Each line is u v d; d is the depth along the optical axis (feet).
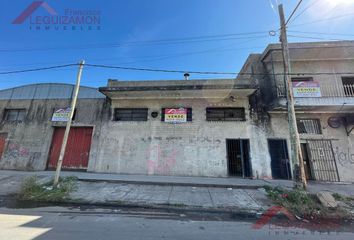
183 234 13.98
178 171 36.68
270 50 36.55
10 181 30.22
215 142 37.22
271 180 32.96
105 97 42.22
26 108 43.55
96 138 39.81
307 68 38.65
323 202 21.57
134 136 39.11
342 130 36.32
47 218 16.89
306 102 33.55
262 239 13.58
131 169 37.63
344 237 14.46
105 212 19.15
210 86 35.63
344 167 34.58
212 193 25.52
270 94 37.81
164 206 21.15
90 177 31.73
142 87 36.99
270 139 36.52
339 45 34.50
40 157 40.06
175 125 38.86
